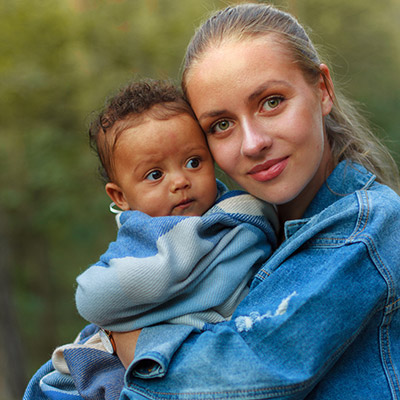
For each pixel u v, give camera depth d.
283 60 1.36
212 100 1.38
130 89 1.66
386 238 1.25
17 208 8.66
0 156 8.12
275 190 1.38
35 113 6.90
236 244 1.42
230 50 1.37
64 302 11.74
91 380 1.44
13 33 6.29
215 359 1.14
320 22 7.95
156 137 1.53
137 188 1.57
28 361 10.28
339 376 1.22
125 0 6.87
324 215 1.34
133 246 1.38
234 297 1.38
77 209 8.23
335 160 1.55
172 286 1.30
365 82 8.43
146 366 1.20
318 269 1.23
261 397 1.09
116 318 1.33
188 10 7.08
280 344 1.14
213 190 1.59
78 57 6.68
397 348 1.25
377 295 1.19
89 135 1.79
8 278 6.82
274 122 1.35
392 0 9.17
